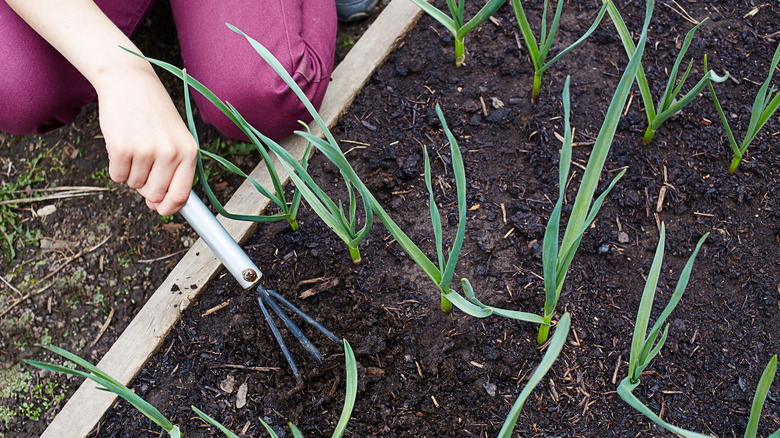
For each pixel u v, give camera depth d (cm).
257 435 121
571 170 140
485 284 130
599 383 119
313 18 134
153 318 132
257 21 129
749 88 146
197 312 134
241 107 132
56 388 139
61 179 161
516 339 124
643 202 136
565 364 121
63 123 152
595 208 98
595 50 154
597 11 158
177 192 106
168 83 168
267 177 143
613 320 125
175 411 125
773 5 156
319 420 121
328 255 137
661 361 120
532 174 141
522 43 156
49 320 146
